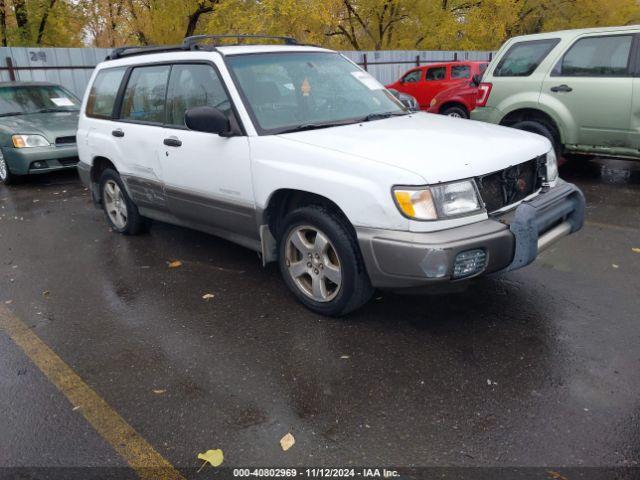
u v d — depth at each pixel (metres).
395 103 4.80
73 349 3.62
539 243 3.50
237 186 4.11
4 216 6.95
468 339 3.51
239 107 4.05
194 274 4.80
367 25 24.50
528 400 2.89
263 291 4.37
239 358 3.41
